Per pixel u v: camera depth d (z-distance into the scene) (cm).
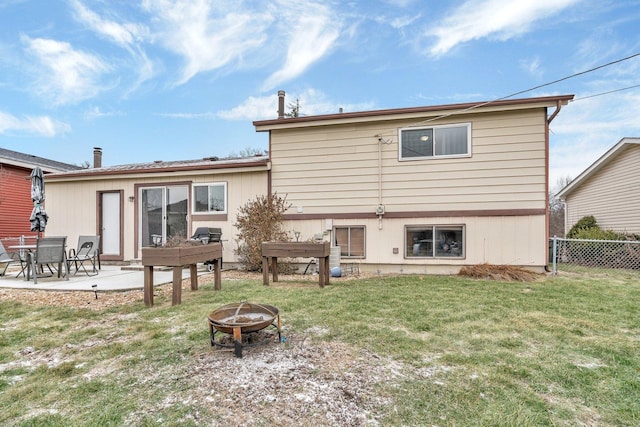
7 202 1399
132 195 922
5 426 200
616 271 773
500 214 716
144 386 242
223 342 314
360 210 789
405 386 238
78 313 423
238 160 1032
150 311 426
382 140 780
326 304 445
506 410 210
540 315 394
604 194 1299
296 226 820
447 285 575
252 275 725
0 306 462
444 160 745
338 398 223
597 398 225
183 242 684
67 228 965
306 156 820
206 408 213
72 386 245
